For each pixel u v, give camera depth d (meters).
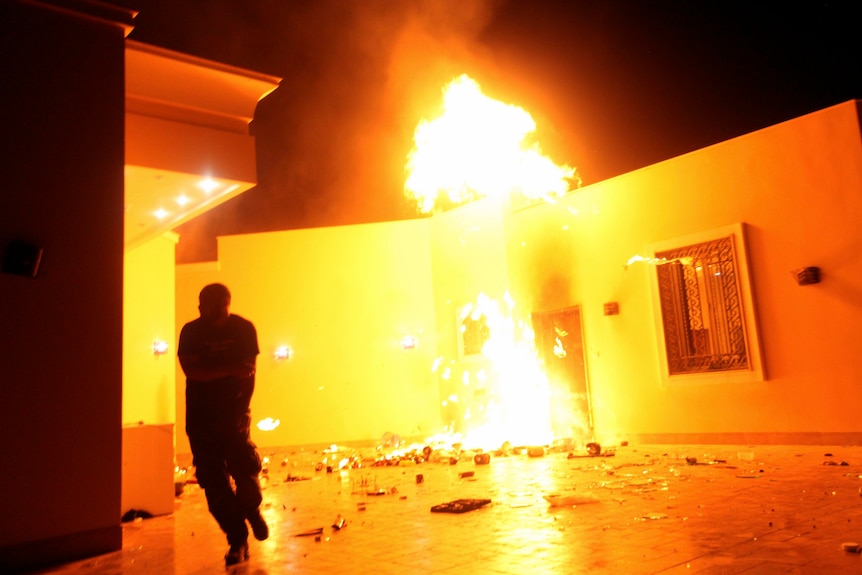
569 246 13.93
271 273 17.11
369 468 11.60
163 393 13.16
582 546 4.83
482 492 7.75
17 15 6.04
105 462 5.98
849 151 10.07
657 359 12.30
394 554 4.98
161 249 13.33
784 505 5.87
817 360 10.30
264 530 5.33
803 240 10.51
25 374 5.66
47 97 6.12
